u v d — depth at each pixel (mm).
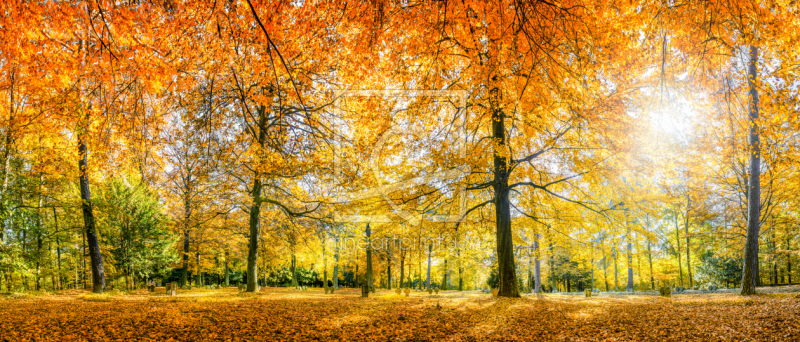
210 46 6949
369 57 8656
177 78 7305
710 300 11875
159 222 25641
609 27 6863
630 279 27219
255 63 7133
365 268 38094
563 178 14539
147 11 6148
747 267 13625
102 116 8312
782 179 18031
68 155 13156
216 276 42688
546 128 12641
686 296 14906
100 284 16875
